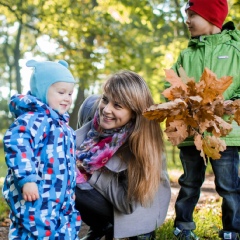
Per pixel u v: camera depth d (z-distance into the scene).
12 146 2.68
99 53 12.99
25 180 2.63
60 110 2.96
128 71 3.32
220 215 4.51
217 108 2.93
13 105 2.90
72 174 2.93
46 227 2.73
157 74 15.85
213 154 2.95
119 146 3.27
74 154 3.01
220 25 3.77
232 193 3.46
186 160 3.62
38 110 2.83
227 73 3.55
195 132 2.94
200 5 3.71
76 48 13.18
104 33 12.85
